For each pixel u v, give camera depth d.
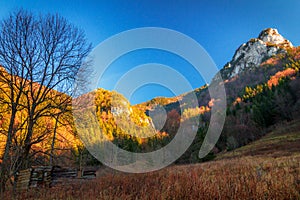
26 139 9.25
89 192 6.49
